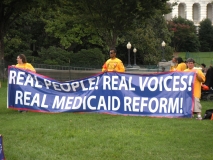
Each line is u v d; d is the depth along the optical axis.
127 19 22.30
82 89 11.40
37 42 44.88
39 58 39.12
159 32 56.16
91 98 11.30
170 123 9.87
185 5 102.25
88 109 11.31
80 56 40.81
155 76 10.89
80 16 22.67
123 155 7.12
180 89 10.69
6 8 27.80
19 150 7.54
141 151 7.36
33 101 11.59
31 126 9.61
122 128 9.23
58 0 23.69
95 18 22.19
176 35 80.25
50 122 10.07
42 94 11.58
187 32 81.00
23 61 11.95
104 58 42.78
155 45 53.00
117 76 11.15
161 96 10.82
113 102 11.17
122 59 54.06
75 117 10.72
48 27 39.62
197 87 10.64
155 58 52.62
